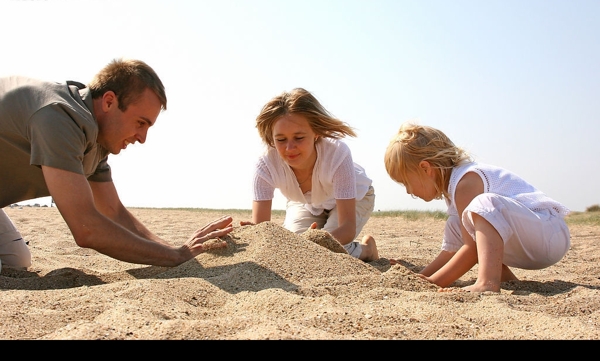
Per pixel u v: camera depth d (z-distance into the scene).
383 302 2.02
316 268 2.61
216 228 3.04
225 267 2.62
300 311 1.89
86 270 2.96
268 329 1.58
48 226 7.56
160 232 7.03
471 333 1.70
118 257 2.66
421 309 1.92
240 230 3.07
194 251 2.86
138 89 2.69
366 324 1.75
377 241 5.97
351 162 3.53
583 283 2.98
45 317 1.80
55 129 2.45
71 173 2.49
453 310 1.96
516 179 2.84
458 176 2.79
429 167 2.86
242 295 2.13
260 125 3.40
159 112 2.84
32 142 2.48
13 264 3.27
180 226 8.38
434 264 3.08
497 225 2.54
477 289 2.44
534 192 2.82
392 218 11.78
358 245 3.75
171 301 2.01
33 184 2.83
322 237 3.05
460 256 2.71
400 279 2.45
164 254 2.76
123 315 1.72
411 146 2.87
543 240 2.71
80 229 2.52
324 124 3.32
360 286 2.35
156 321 1.66
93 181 3.20
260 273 2.47
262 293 2.09
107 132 2.73
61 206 2.49
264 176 3.63
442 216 11.40
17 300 2.02
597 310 2.05
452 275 2.68
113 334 1.55
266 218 3.67
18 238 3.29
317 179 3.57
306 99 3.28
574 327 1.72
